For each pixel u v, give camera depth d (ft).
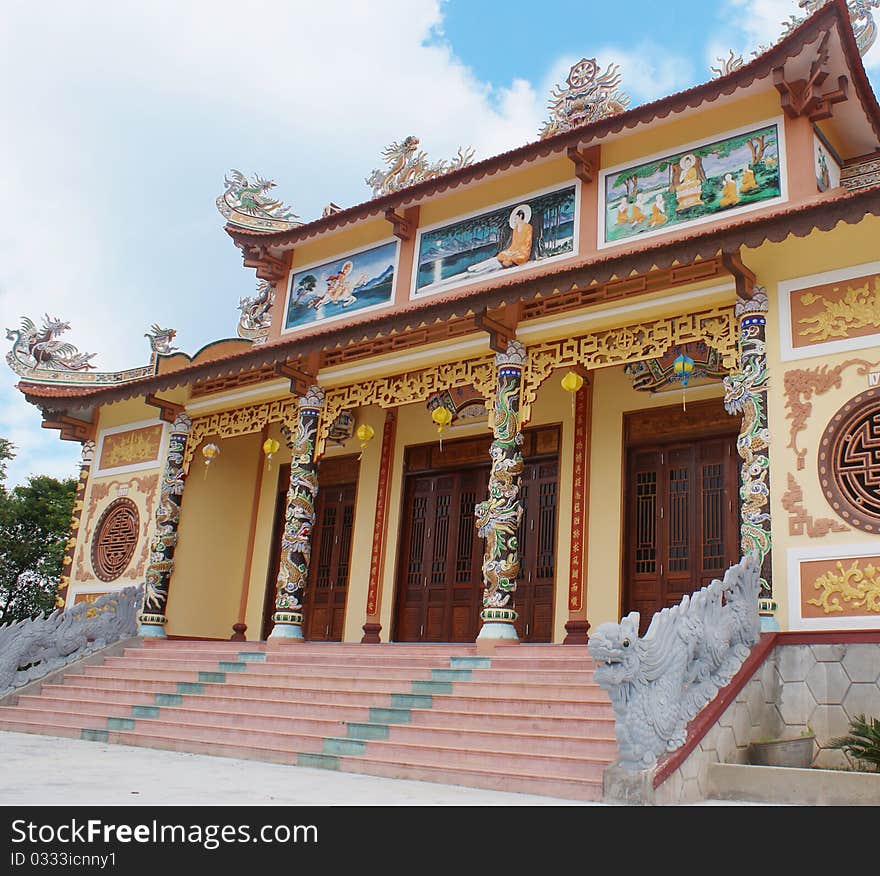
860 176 45.80
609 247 47.39
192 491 63.62
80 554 65.67
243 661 48.85
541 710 33.30
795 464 36.09
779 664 34.06
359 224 60.23
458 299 43.96
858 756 30.09
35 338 67.15
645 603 48.67
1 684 50.78
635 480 50.83
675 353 49.62
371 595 60.03
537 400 55.36
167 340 64.08
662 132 47.44
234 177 65.67
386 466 61.93
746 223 35.32
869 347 35.60
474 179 53.57
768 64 42.29
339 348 54.29
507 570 43.19
